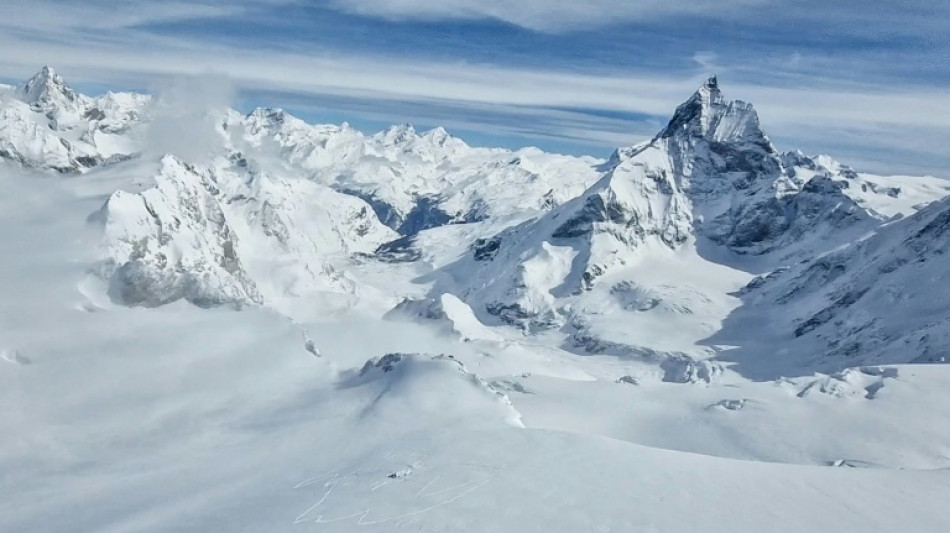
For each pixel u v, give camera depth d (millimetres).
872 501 40125
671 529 35438
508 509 37594
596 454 46125
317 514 38156
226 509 40562
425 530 35438
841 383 108250
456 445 48438
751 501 39344
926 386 103875
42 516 42094
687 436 93062
